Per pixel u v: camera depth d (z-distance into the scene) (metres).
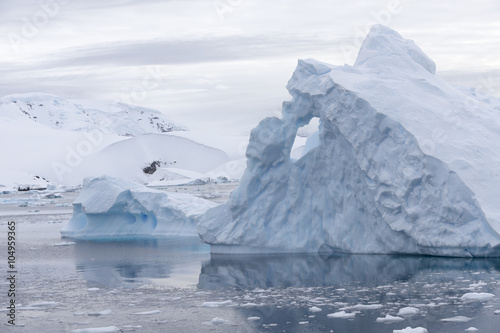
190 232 35.22
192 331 14.42
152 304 17.50
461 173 21.08
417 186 21.80
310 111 25.02
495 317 14.26
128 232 38.06
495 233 20.12
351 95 23.16
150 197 36.88
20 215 63.31
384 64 25.30
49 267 25.17
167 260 25.92
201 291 19.00
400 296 16.89
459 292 16.89
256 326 14.59
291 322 14.80
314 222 25.09
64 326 15.33
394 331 13.36
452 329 13.52
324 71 25.08
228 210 26.34
